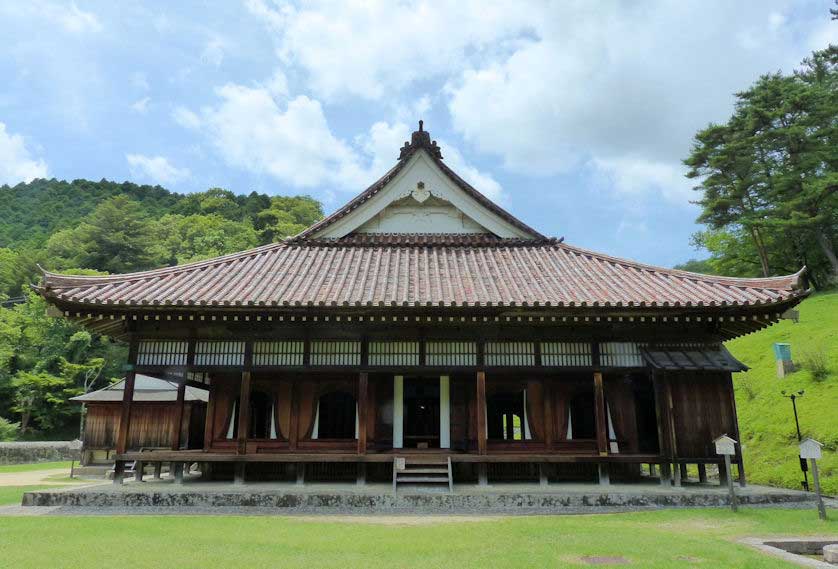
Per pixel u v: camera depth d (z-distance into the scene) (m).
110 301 13.59
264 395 16.28
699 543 8.86
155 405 25.94
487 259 18.22
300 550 8.45
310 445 15.46
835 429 18.83
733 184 47.22
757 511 12.45
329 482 15.37
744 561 7.68
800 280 13.67
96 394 26.41
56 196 103.88
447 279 16.27
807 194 43.28
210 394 16.03
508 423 16.61
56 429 48.78
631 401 15.61
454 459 14.48
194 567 7.35
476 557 7.93
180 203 109.56
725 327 15.66
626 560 7.71
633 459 14.41
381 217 19.91
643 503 13.20
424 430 16.27
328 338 15.24
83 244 64.12
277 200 106.06
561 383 15.84
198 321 14.95
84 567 7.33
